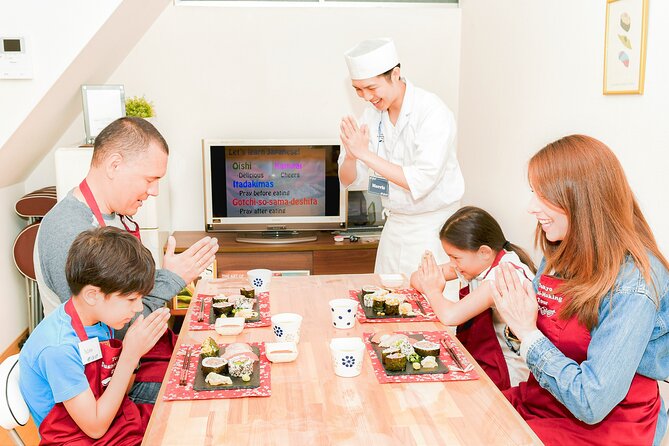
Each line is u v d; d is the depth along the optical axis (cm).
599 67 266
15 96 284
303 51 409
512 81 345
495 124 368
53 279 173
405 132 278
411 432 129
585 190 145
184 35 399
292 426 131
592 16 270
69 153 316
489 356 202
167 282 184
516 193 345
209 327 185
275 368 159
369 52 258
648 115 235
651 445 149
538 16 314
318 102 416
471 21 399
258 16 402
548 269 159
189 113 409
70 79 309
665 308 146
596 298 144
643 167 240
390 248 302
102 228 150
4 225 355
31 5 277
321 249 384
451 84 424
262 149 394
